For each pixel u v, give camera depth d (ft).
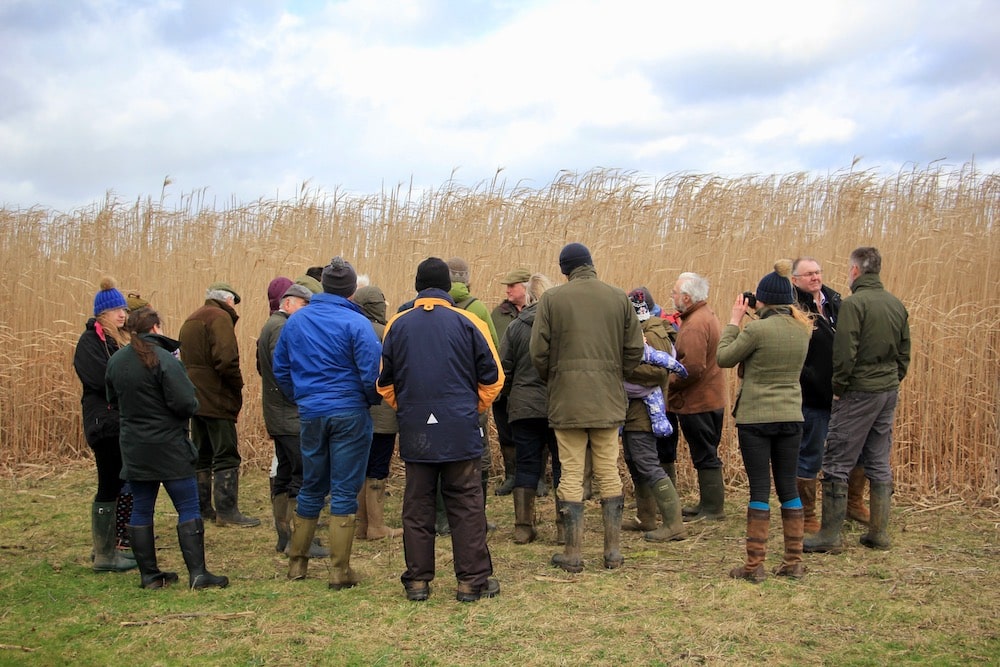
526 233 30.14
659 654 12.41
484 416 20.97
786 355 15.47
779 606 14.43
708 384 20.48
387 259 30.96
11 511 22.74
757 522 15.79
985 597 14.98
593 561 17.49
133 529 15.83
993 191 29.78
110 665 12.28
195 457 16.01
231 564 17.67
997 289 24.90
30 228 35.06
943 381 23.34
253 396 28.48
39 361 29.27
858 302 17.34
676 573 16.43
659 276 27.30
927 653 12.52
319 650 12.64
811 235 28.66
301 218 33.88
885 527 18.13
